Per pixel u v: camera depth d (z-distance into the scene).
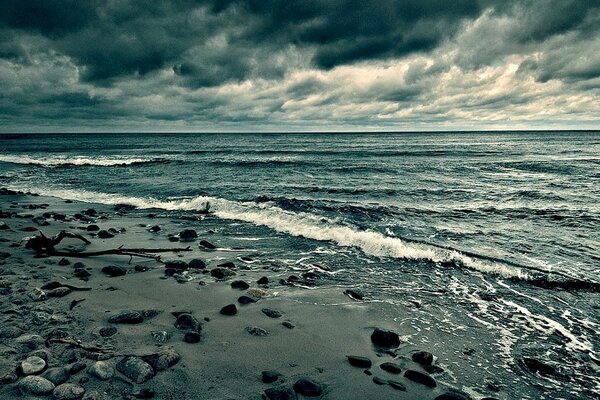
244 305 5.26
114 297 5.25
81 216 11.77
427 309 5.43
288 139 102.94
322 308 5.33
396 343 4.32
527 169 25.89
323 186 18.30
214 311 4.98
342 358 3.94
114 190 18.31
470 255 7.95
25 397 2.87
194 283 6.07
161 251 7.95
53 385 3.01
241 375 3.48
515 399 3.42
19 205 14.30
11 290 5.26
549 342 4.52
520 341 4.54
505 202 14.23
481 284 6.47
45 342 3.75
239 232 10.22
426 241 9.13
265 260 7.72
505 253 8.14
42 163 32.16
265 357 3.86
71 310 4.68
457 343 4.44
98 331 4.09
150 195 16.75
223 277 6.45
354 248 8.68
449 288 6.28
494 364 4.01
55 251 7.32
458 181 20.20
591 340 4.59
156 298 5.32
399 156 38.25
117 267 6.45
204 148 57.78
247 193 16.41
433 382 3.52
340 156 38.72
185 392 3.14
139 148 59.09
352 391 3.35
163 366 3.47
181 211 13.34
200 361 3.67
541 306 5.57
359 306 5.46
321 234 9.67
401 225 10.77
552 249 8.43
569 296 5.93
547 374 3.84
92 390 3.02
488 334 4.69
